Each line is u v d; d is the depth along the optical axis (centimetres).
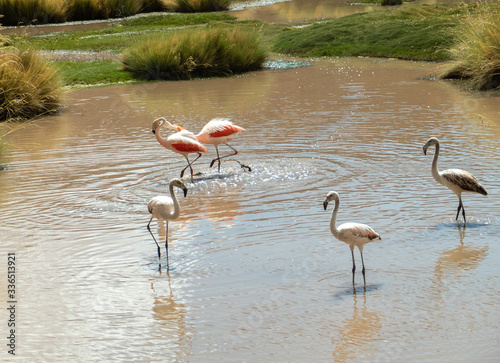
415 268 702
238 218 893
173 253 776
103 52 2903
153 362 532
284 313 611
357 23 3091
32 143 1449
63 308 641
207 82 2319
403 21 2983
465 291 639
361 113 1614
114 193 1039
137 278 708
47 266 748
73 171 1187
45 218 923
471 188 818
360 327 577
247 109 1742
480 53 1930
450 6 3238
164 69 2405
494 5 2167
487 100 1720
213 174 1136
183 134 1136
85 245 812
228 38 2573
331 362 519
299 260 738
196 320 605
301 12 4178
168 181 1104
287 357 530
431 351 529
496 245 757
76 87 2280
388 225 835
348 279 683
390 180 1040
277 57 2925
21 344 571
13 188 1083
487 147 1223
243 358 532
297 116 1612
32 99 1784
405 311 603
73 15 3994
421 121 1490
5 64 1781
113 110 1828
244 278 695
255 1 5016
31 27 3712
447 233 802
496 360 510
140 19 3819
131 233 852
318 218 876
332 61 2681
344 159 1185
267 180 1077
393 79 2144
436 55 2494
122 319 613
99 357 544
